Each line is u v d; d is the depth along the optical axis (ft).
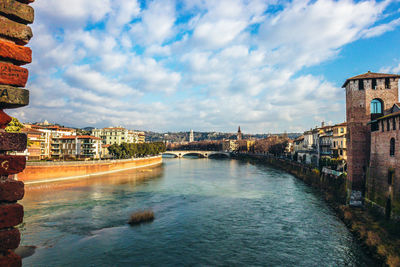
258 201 178.40
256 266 88.63
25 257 92.68
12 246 13.66
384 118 122.11
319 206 163.53
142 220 134.92
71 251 98.02
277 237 113.09
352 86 151.43
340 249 100.48
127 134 595.88
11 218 13.62
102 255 95.09
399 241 95.81
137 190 221.05
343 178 180.75
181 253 97.71
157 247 102.78
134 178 299.38
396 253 87.45
